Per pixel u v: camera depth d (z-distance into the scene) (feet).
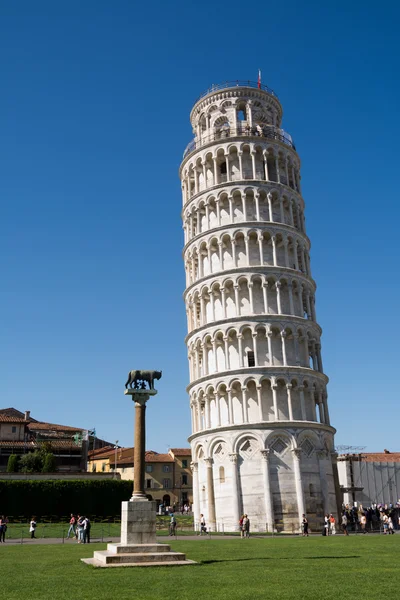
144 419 108.17
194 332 241.96
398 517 230.89
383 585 66.39
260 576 75.31
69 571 84.07
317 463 215.31
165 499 429.38
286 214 255.09
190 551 118.52
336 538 163.12
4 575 79.82
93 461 465.88
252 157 254.68
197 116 282.56
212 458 219.20
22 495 255.91
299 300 240.12
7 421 359.05
